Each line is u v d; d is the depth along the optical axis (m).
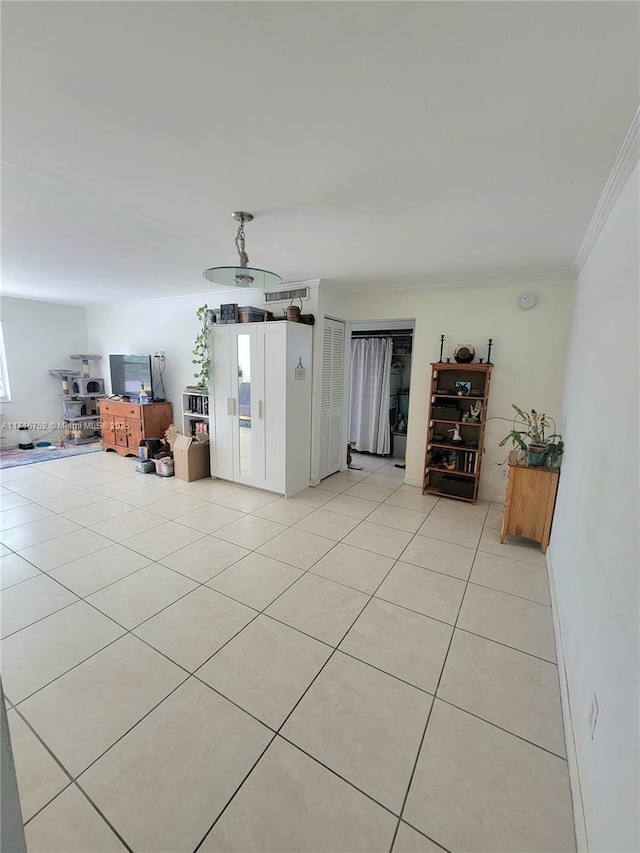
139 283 4.38
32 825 1.15
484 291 3.79
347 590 2.38
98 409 6.70
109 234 2.55
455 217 2.13
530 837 1.16
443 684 1.70
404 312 4.25
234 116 1.30
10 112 1.29
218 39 0.98
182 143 1.47
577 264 2.91
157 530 3.20
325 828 1.17
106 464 5.27
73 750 1.38
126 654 1.83
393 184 1.76
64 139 1.46
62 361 6.52
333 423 4.77
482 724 1.52
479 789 1.29
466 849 1.13
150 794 1.24
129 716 1.51
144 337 5.97
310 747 1.41
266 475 4.10
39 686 1.64
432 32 0.94
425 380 4.23
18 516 3.47
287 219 2.21
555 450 2.90
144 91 1.18
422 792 1.27
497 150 1.47
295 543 3.00
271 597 2.30
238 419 4.21
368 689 1.67
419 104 1.21
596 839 1.01
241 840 1.13
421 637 1.99
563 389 3.44
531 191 1.79
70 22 0.94
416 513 3.65
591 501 1.62
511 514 2.99
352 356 6.22
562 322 3.47
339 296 4.43
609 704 1.07
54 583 2.41
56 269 3.66
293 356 3.84
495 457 3.91
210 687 1.66
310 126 1.35
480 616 2.16
